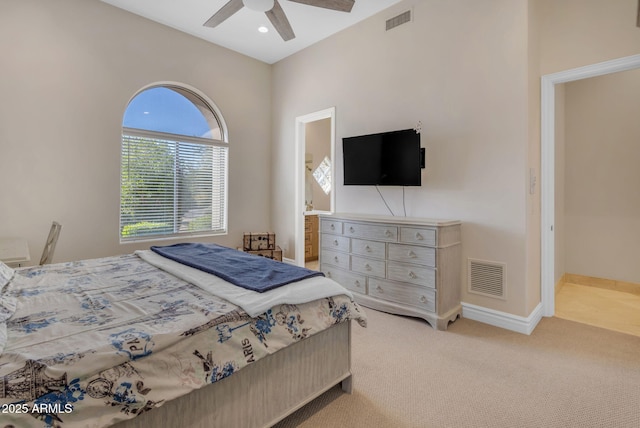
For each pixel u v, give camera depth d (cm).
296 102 477
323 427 161
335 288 183
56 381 91
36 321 127
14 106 300
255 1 258
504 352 238
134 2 348
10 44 296
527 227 271
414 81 338
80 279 190
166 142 414
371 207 383
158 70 390
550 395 187
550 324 290
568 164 417
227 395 133
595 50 266
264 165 517
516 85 271
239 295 154
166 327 120
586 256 408
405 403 180
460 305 307
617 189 385
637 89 368
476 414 171
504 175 280
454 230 295
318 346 171
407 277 296
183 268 209
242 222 489
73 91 330
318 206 630
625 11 252
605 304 341
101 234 353
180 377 114
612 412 172
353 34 396
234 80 470
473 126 297
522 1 266
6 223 299
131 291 166
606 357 230
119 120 361
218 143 460
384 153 340
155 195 405
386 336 265
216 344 126
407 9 342
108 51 352
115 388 100
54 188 323
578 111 407
